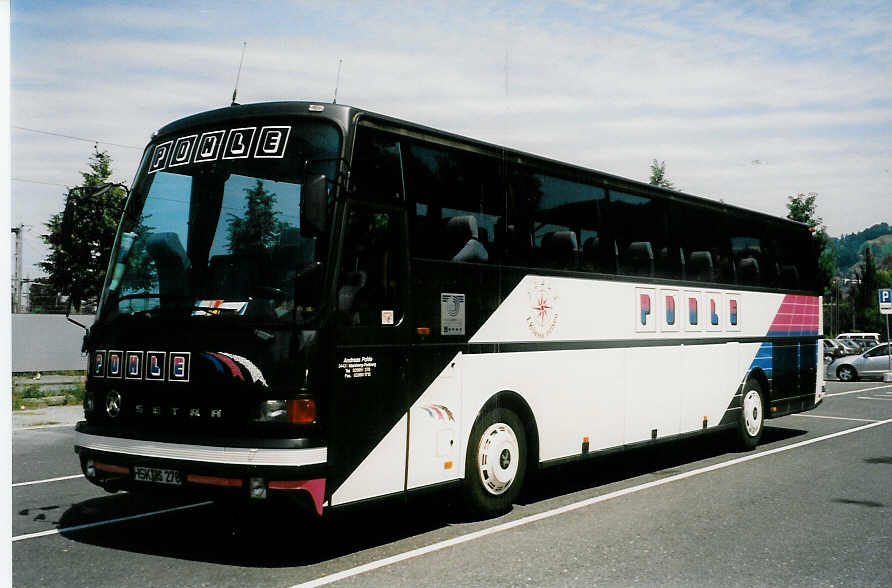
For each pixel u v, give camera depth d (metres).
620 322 9.58
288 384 5.73
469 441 7.36
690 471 10.45
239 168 6.41
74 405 20.28
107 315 6.56
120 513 7.74
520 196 8.16
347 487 6.03
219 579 5.62
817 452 12.22
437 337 7.00
